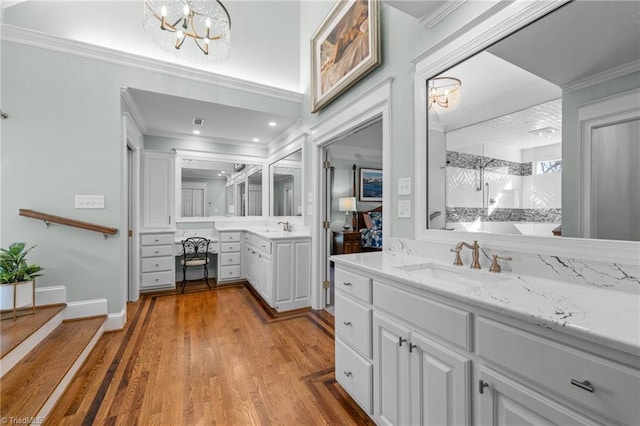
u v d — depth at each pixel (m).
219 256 4.28
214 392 1.73
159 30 2.52
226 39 2.72
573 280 1.11
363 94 2.32
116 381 1.83
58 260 2.46
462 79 1.54
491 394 0.91
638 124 0.96
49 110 2.45
